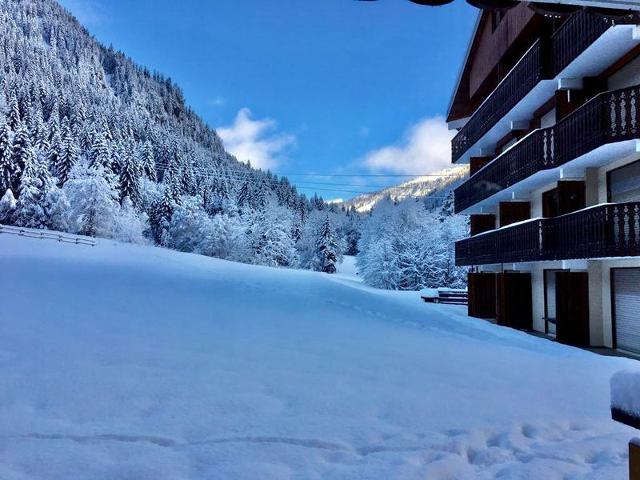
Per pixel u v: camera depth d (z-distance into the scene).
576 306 14.03
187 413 4.66
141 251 32.47
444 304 29.55
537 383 7.04
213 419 4.56
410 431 4.56
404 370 7.24
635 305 12.62
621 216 11.59
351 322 13.31
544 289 17.84
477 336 14.32
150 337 8.32
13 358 6.18
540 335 17.19
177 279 20.22
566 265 14.52
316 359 7.59
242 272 27.91
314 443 4.12
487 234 20.94
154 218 70.56
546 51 15.05
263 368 6.66
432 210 66.69
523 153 16.48
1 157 53.41
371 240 67.44
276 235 75.81
